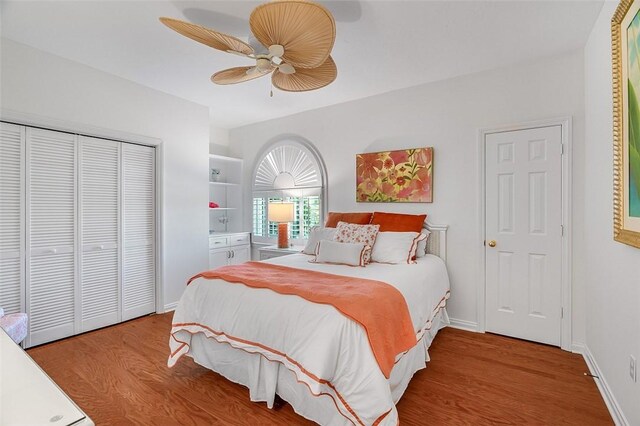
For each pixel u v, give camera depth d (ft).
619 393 5.61
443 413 5.90
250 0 6.51
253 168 15.81
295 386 5.77
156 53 8.73
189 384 6.94
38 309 8.77
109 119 10.05
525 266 9.16
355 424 4.89
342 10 6.72
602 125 6.65
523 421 5.68
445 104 10.39
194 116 12.70
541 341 8.93
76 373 7.40
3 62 7.94
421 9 6.70
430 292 8.30
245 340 6.17
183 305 7.34
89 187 9.82
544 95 8.84
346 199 12.64
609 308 6.18
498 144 9.53
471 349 8.59
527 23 7.20
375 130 11.84
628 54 4.77
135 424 5.68
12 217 8.31
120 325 10.45
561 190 8.64
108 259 10.32
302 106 13.14
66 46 8.38
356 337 5.17
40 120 8.57
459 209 10.18
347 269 8.43
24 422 1.99
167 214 11.85
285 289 6.24
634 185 4.63
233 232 16.08
